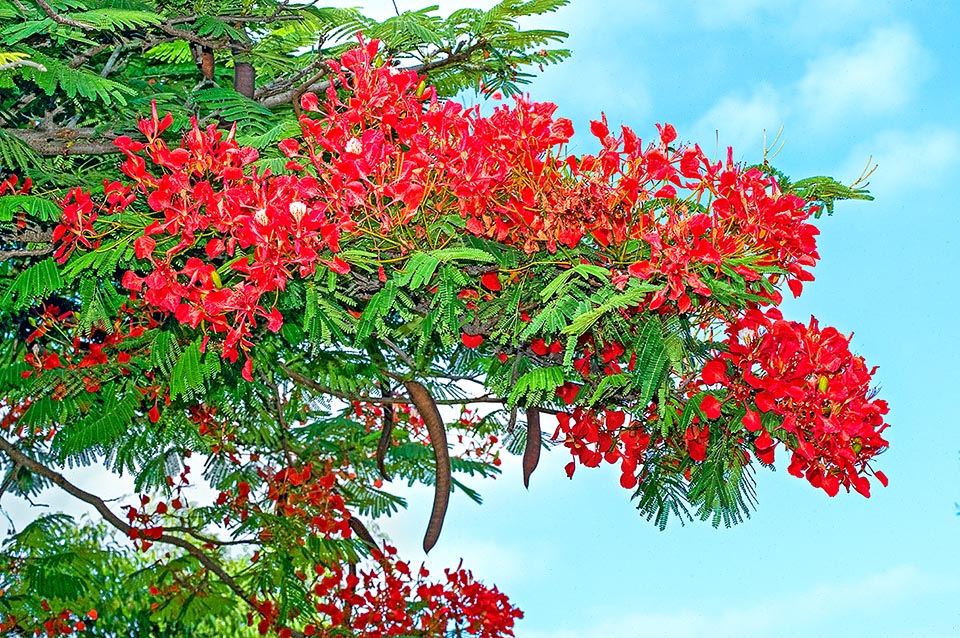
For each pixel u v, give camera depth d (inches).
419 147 160.1
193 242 160.6
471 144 161.2
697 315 174.4
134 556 398.9
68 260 176.4
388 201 163.2
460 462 315.0
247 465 323.6
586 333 185.6
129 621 385.4
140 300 218.8
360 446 327.3
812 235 162.4
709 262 152.1
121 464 253.8
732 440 180.5
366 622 301.0
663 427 167.3
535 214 165.8
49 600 327.6
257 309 156.4
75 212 169.5
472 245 165.9
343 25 210.4
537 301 174.1
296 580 296.7
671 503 202.7
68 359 237.6
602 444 207.0
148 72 237.3
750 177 159.9
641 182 163.8
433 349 227.6
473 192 161.2
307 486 305.7
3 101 213.5
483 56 229.5
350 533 304.2
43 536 319.3
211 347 181.3
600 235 167.0
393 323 227.6
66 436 226.4
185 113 208.8
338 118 163.5
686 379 176.4
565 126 165.8
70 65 203.0
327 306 164.7
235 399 234.5
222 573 303.7
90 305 191.6
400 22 202.1
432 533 204.4
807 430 171.8
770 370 165.8
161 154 159.8
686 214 163.6
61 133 202.5
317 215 148.5
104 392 227.6
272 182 157.2
